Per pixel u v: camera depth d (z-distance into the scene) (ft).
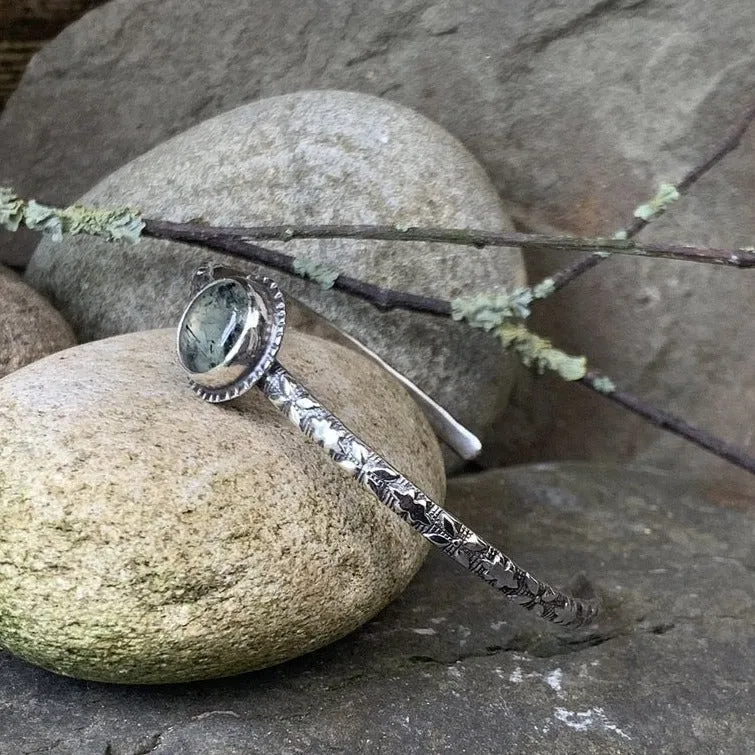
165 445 0.36
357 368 0.45
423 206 0.49
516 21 0.56
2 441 0.36
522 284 0.52
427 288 0.50
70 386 0.39
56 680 0.38
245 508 0.36
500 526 0.53
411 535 0.41
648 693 0.40
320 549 0.37
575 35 0.56
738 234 0.56
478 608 0.45
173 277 0.50
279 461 0.37
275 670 0.40
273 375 0.38
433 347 0.51
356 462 0.37
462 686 0.40
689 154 0.56
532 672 0.41
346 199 0.49
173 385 0.40
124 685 0.38
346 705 0.38
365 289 0.48
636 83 0.56
